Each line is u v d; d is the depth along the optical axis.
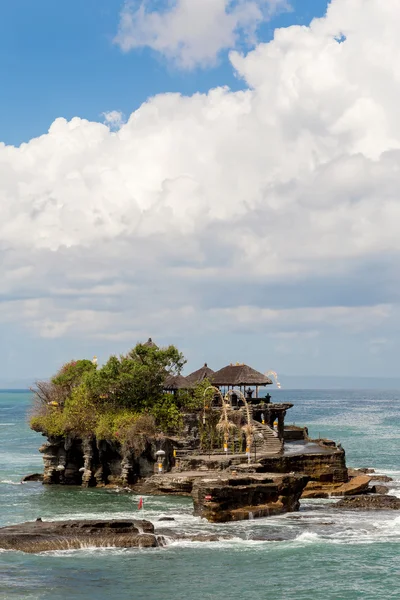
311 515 65.88
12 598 44.00
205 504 62.84
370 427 190.62
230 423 82.56
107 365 90.75
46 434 88.81
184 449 84.00
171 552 53.78
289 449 90.56
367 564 51.56
